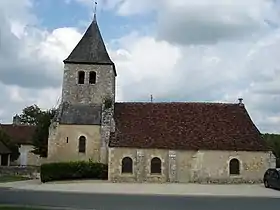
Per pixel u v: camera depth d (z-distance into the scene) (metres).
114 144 36.56
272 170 32.31
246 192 28.45
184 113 39.97
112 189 29.22
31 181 37.31
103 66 40.69
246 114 40.38
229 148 36.56
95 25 42.88
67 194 24.69
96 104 40.03
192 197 24.34
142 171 36.16
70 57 40.88
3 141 59.91
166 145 36.62
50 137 38.56
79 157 38.41
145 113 40.03
